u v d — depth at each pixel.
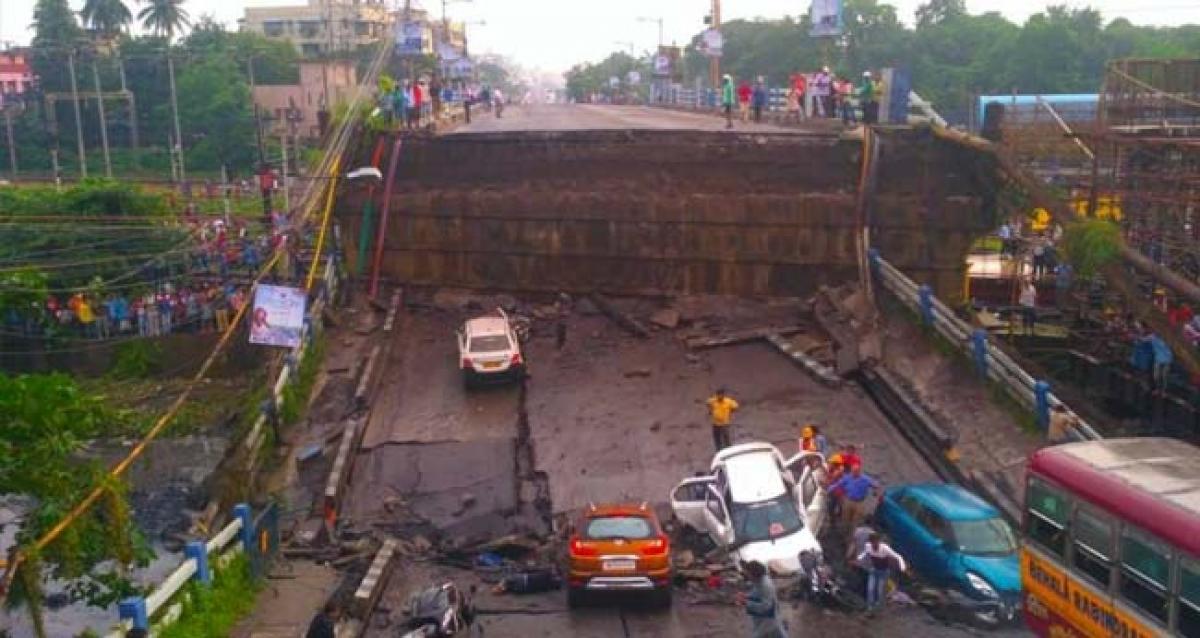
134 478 29.23
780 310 32.41
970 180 31.88
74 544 13.96
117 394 36.69
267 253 36.22
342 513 22.91
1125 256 25.08
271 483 24.47
